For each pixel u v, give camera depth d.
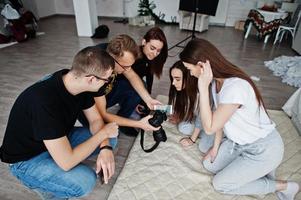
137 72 1.73
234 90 1.00
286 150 1.68
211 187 1.35
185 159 1.56
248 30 4.94
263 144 1.17
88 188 1.02
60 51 3.79
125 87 1.78
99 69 0.83
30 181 1.00
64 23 5.83
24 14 4.45
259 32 4.68
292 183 1.27
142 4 6.02
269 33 4.57
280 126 1.95
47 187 1.01
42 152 1.01
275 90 2.66
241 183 1.23
